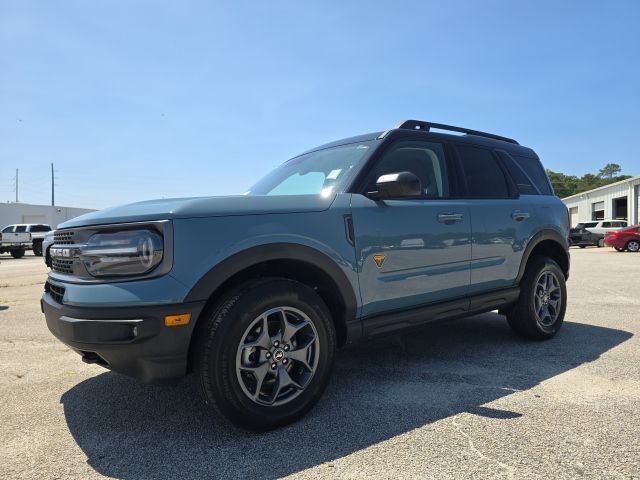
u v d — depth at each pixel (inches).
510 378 139.1
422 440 100.2
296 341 112.3
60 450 99.3
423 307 139.9
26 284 427.2
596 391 127.5
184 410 119.1
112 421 113.5
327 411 116.2
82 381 143.8
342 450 96.7
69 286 102.9
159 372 98.1
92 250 100.5
